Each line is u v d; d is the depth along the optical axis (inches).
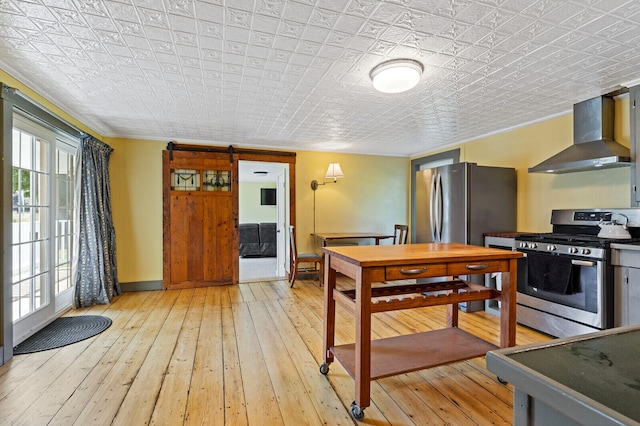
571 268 103.6
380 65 89.7
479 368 91.0
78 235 142.4
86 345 103.7
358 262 68.2
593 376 22.6
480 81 101.2
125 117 138.6
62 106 123.7
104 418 67.2
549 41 77.5
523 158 150.1
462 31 73.3
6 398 74.2
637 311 91.6
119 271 171.2
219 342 106.7
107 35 75.0
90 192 146.3
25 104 102.0
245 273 227.3
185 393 76.7
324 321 87.0
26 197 111.2
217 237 186.7
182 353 98.3
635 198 101.7
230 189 189.8
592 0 62.0
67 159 141.9
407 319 130.1
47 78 98.8
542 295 114.1
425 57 85.8
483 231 143.6
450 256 75.3
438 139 181.0
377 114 135.0
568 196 130.6
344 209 216.1
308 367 90.1
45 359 93.9
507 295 81.7
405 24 70.6
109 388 78.6
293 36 75.6
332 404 73.1
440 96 114.3
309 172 208.8
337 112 132.2
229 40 77.4
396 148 207.0
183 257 180.4
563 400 19.5
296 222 206.1
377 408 72.0
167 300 156.6
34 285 116.1
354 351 83.1
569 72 94.9
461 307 141.8
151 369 88.2
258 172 287.7
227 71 94.1
